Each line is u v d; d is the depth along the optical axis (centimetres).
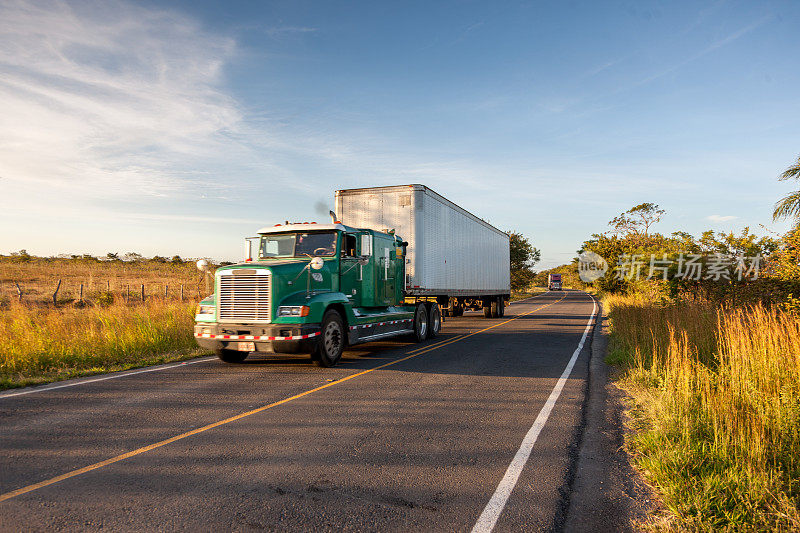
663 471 402
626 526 334
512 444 500
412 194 1362
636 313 1279
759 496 348
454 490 388
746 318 849
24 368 854
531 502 369
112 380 790
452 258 1689
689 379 598
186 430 528
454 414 611
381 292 1181
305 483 395
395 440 507
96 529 313
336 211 1442
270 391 721
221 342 883
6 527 312
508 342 1374
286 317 856
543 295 6669
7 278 3322
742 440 428
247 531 317
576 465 446
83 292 2420
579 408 647
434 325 1492
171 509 344
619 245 3431
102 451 459
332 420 574
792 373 564
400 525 330
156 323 1179
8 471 407
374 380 812
